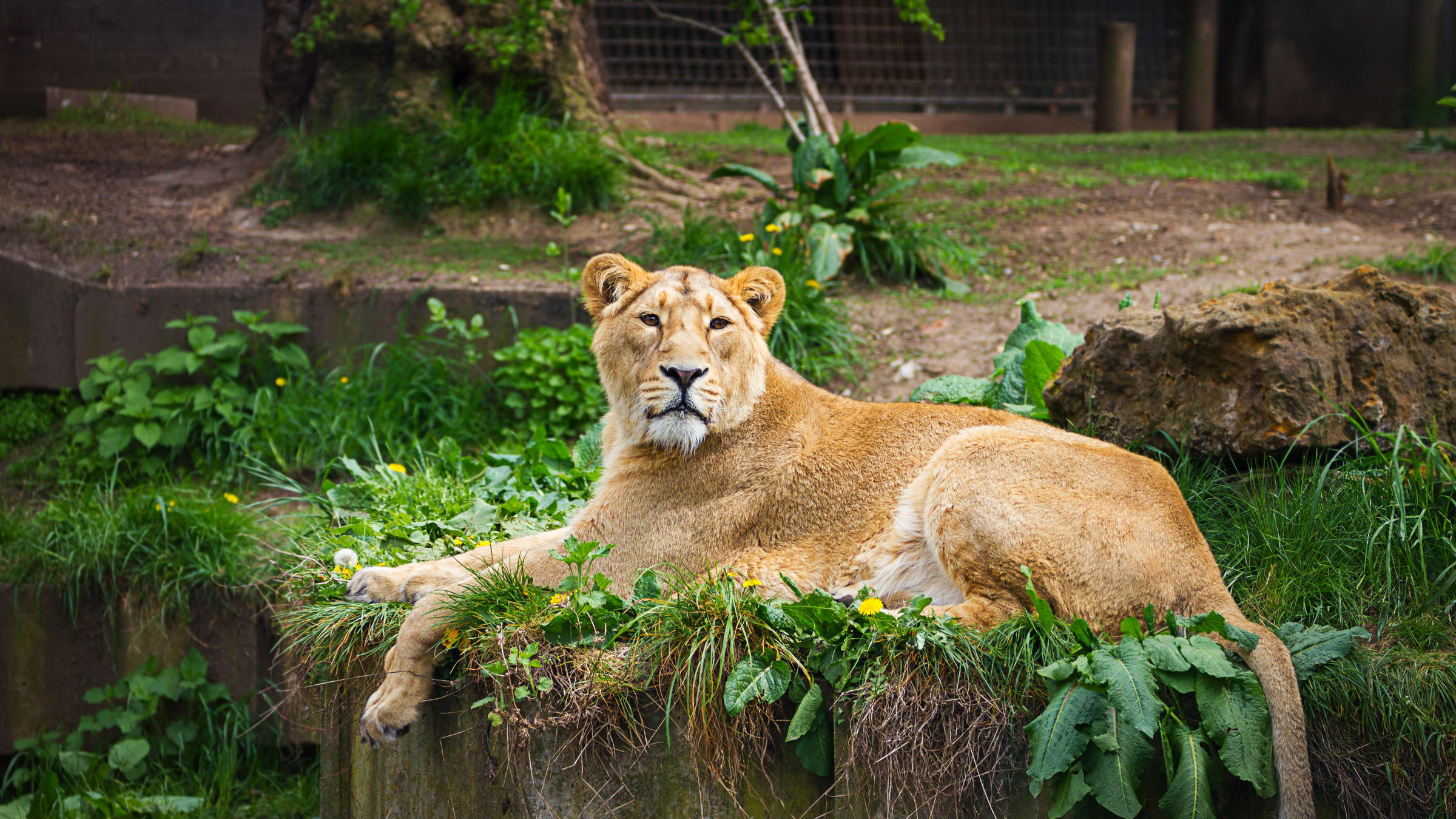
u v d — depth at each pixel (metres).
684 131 25.42
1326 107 28.30
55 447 11.31
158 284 11.62
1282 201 14.71
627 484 6.08
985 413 6.20
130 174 16.14
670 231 13.12
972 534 5.41
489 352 11.28
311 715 8.04
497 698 5.36
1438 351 6.80
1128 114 26.41
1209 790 4.81
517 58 15.94
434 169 14.74
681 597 5.57
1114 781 4.70
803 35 28.23
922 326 11.28
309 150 14.84
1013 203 14.92
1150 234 13.45
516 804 5.45
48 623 9.41
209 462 10.80
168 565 9.40
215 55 23.78
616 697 5.32
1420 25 26.44
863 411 6.26
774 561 5.88
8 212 13.55
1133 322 7.14
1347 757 5.17
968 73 29.44
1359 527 6.21
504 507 7.59
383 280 11.71
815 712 5.16
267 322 11.52
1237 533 6.40
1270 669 4.84
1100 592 5.25
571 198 14.38
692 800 5.35
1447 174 16.41
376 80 15.62
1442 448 6.49
